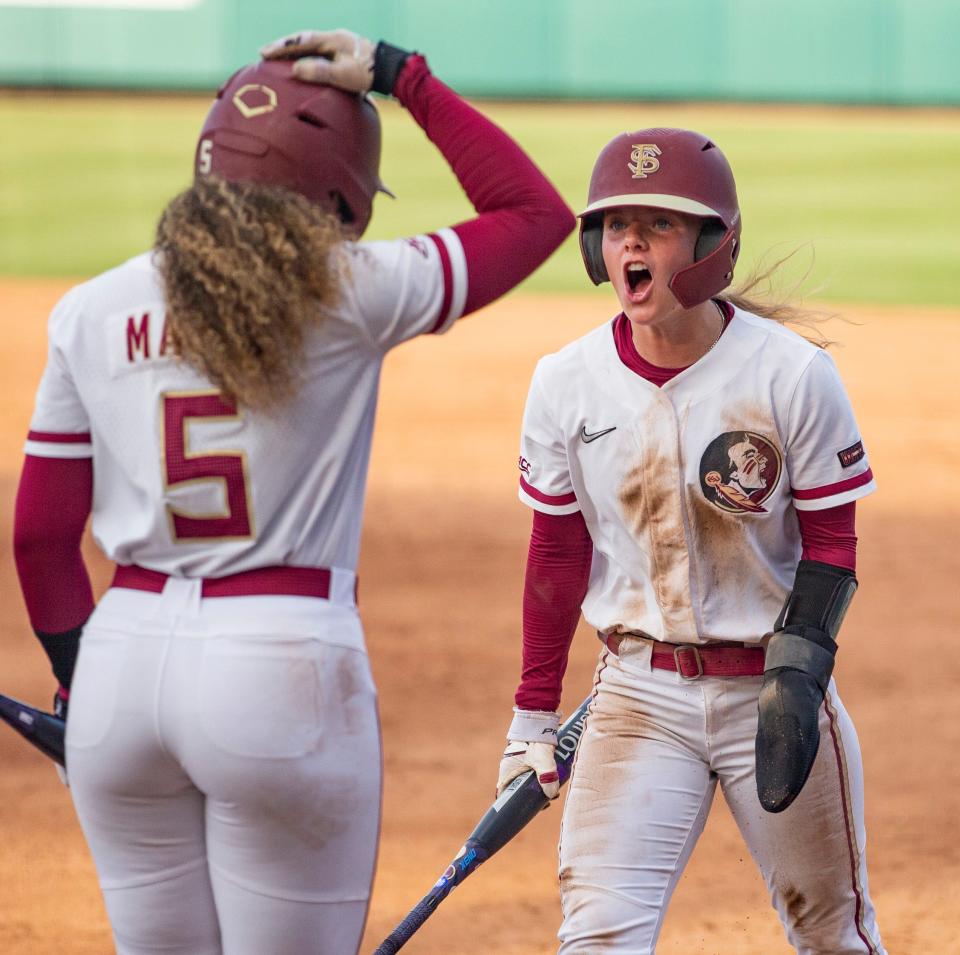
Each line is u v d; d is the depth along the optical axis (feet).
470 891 51.47
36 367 161.99
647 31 419.74
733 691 34.42
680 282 31.89
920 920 48.73
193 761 27.32
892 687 73.36
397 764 63.31
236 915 28.43
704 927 48.52
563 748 36.73
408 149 326.03
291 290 26.96
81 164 314.55
